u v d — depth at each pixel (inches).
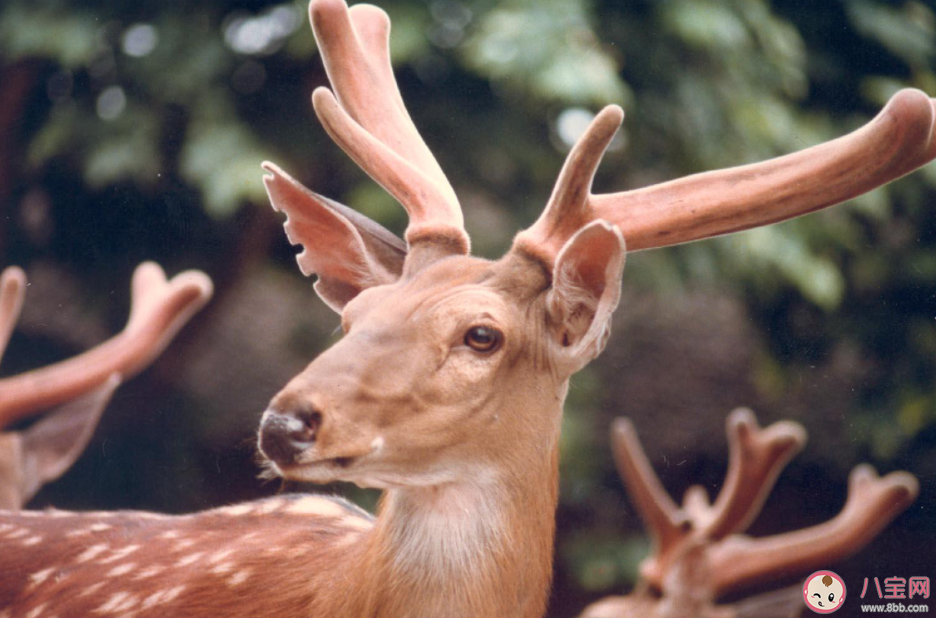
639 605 249.8
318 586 161.8
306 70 449.4
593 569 551.2
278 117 444.1
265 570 168.2
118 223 496.7
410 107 454.0
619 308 711.1
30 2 458.6
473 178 466.6
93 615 175.8
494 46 400.5
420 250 159.2
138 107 450.6
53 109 482.6
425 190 163.8
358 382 141.2
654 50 444.8
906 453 563.5
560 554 566.9
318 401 138.0
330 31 178.1
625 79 446.0
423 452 145.3
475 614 151.9
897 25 494.6
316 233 170.4
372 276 166.9
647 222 158.9
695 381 687.7
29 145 489.7
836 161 156.8
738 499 268.5
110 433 526.6
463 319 147.4
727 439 673.6
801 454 641.0
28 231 514.0
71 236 505.4
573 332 154.6
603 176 473.4
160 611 169.6
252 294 665.6
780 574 261.7
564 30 410.9
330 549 167.6
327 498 196.5
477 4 436.5
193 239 498.0
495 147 456.8
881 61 496.7
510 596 153.8
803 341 539.2
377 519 157.6
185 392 558.6
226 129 431.2
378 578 153.3
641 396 681.0
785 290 517.3
